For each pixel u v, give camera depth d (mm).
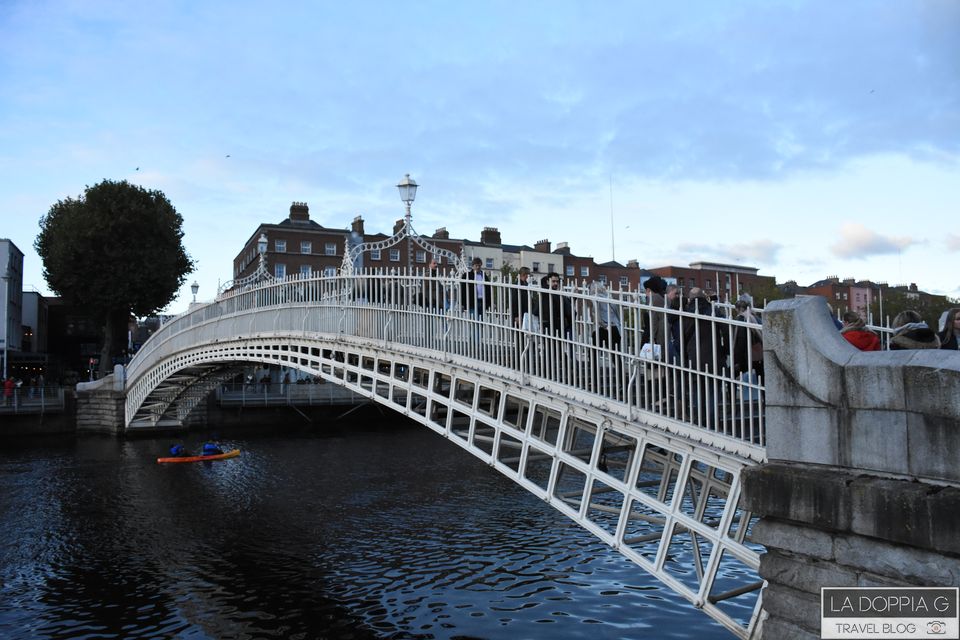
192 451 34531
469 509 21797
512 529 19281
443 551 17203
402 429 44094
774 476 6199
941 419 5164
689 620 12586
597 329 9914
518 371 11516
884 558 5461
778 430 6359
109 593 14594
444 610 13320
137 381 38906
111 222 47531
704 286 63094
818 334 6109
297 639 12172
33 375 58531
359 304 17547
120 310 50375
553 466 10898
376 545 17844
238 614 13367
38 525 20125
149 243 49531
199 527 19828
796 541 6078
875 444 5594
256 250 59750
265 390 45406
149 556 17125
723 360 8680
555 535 18594
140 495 24156
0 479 27016
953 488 5078
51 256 49281
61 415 40688
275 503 22859
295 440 38938
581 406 10156
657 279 9305
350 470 29062
